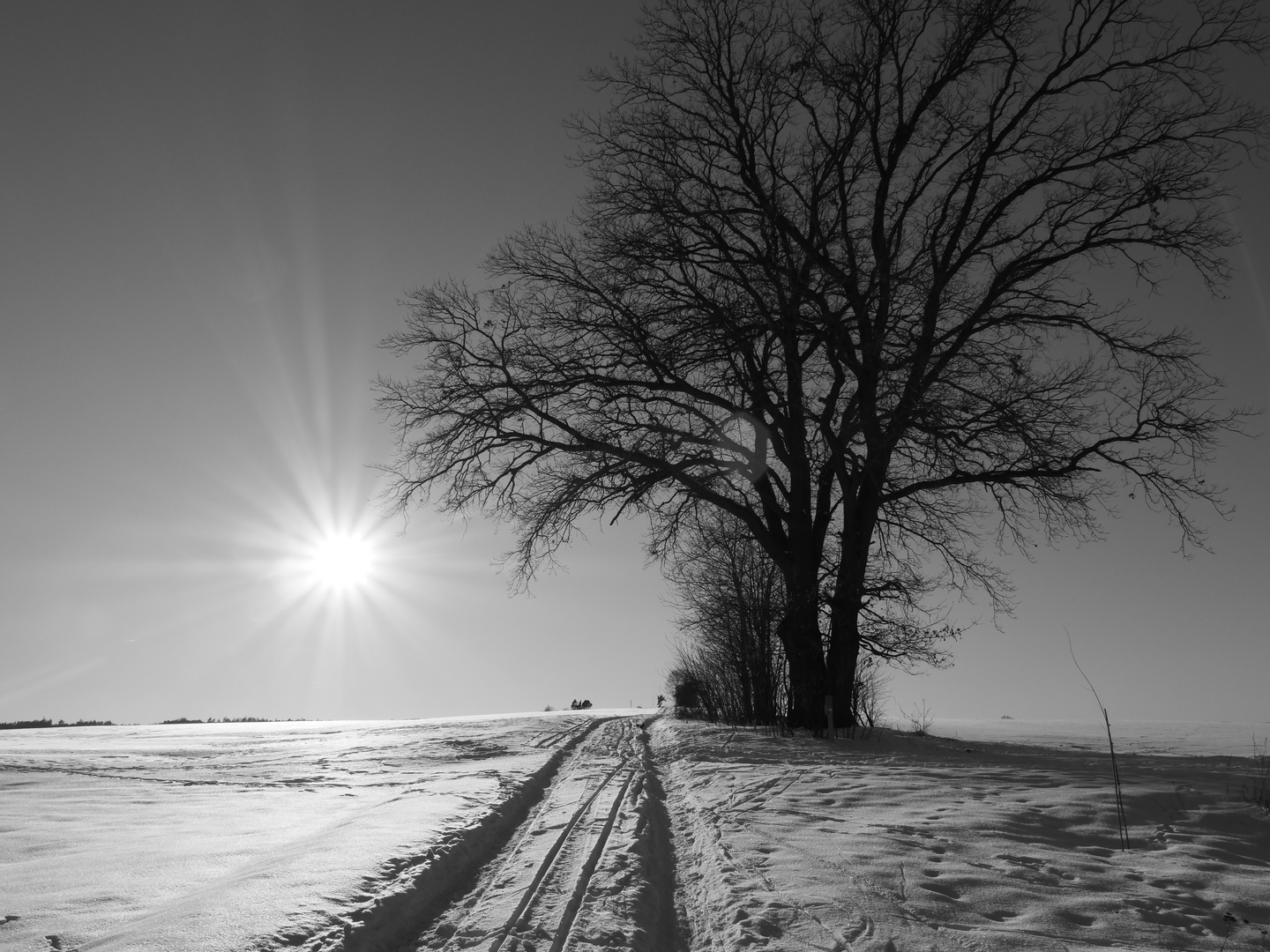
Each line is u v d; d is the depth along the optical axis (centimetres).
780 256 2116
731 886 602
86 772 1297
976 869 636
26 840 751
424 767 1369
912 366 1880
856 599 1984
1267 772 1055
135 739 2050
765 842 738
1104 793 897
